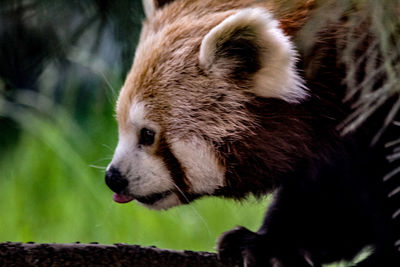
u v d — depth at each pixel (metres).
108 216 12.48
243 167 7.92
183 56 7.96
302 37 7.65
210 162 7.92
